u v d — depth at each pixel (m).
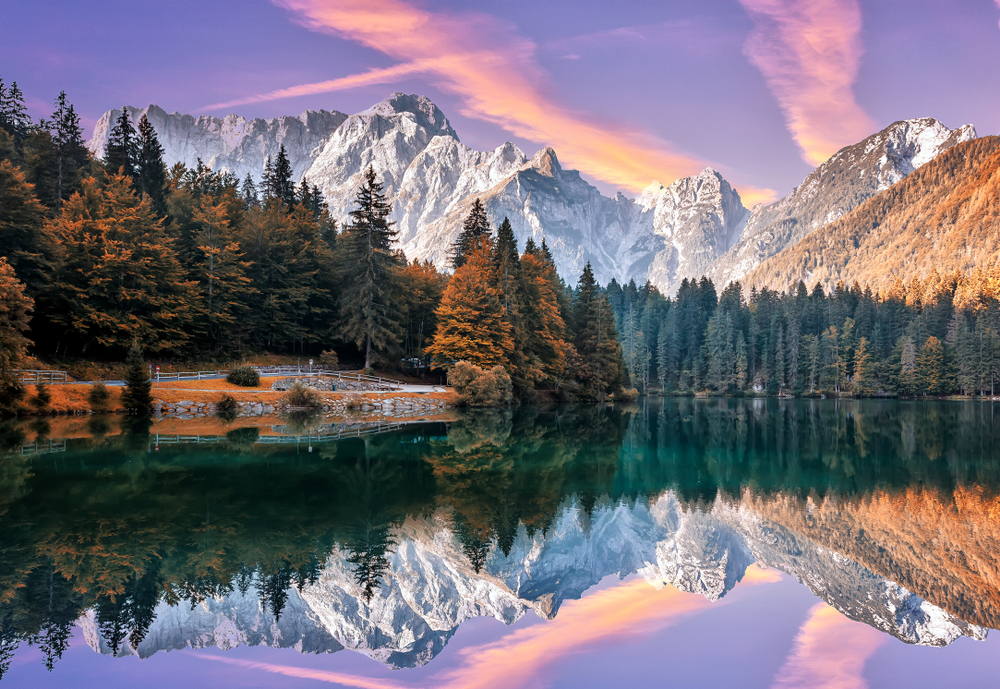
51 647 12.20
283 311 74.62
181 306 61.62
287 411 53.72
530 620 14.20
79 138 80.69
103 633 12.74
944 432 52.34
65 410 44.31
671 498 25.31
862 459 36.00
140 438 35.78
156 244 60.56
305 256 78.12
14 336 40.72
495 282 72.88
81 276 55.66
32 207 51.56
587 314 87.12
